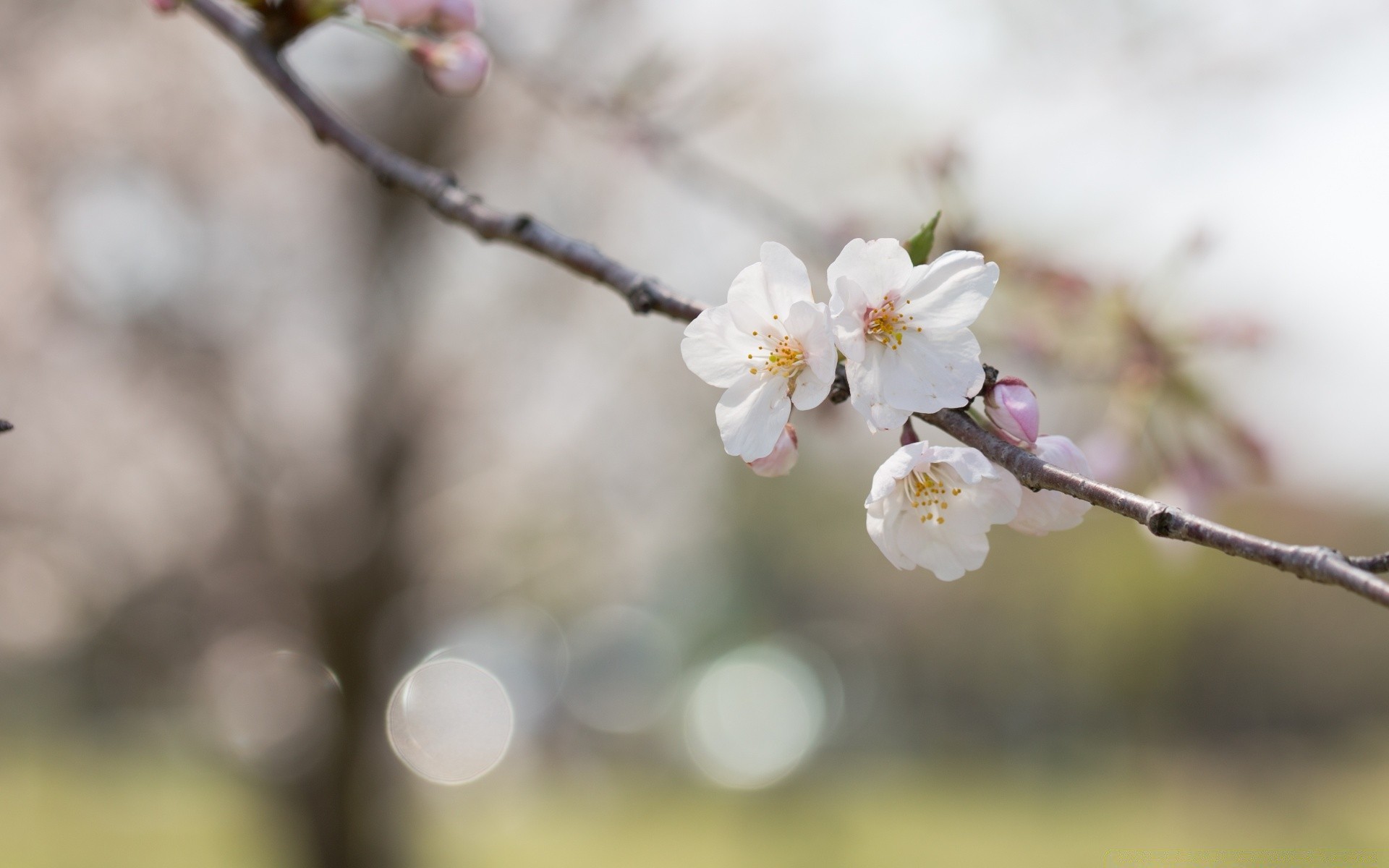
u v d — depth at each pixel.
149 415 7.83
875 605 27.09
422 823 8.54
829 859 11.52
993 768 21.33
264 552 7.46
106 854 10.73
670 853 12.22
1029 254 2.34
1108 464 2.30
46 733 13.67
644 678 25.27
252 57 1.85
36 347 7.73
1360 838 11.43
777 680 26.09
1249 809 14.19
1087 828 13.56
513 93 7.07
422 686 9.98
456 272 7.78
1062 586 19.98
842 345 1.22
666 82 2.79
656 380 8.48
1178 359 2.28
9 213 7.66
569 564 8.91
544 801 16.09
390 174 1.73
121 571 7.98
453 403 7.72
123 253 7.60
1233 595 18.88
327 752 7.20
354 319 7.45
